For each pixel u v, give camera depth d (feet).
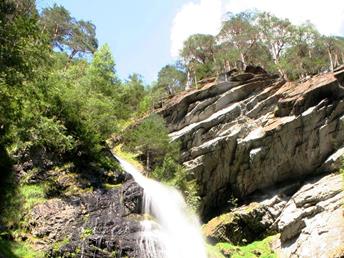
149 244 78.95
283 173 122.93
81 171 88.43
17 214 68.90
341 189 105.91
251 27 190.90
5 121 48.98
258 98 133.28
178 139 128.88
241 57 184.44
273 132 120.67
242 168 123.85
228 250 102.73
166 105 147.64
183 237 96.73
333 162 117.60
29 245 66.74
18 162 79.61
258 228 114.83
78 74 133.69
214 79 157.38
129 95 173.17
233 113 131.03
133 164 121.60
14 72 41.73
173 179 114.83
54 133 80.07
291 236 104.58
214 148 123.65
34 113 67.51
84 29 182.29
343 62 182.09
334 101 121.29
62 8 169.89
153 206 94.12
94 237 72.54
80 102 91.71
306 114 119.75
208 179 123.75
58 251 67.15
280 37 186.09
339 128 119.96
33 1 46.98
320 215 102.53
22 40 40.70
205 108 136.56
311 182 118.01
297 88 128.77
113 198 85.46
